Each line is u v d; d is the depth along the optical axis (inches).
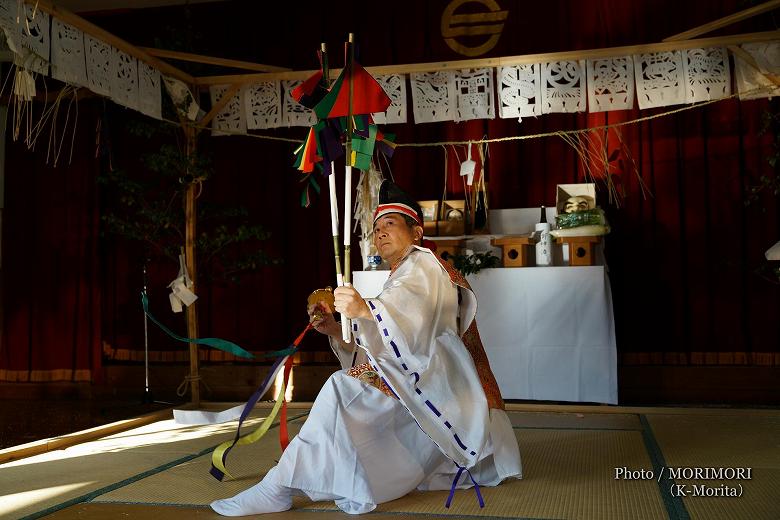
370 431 95.9
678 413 177.9
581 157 219.6
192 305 212.2
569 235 197.8
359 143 95.4
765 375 209.2
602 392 190.4
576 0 226.7
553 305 194.2
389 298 93.7
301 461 94.0
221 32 244.4
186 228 212.1
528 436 148.7
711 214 217.0
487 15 231.5
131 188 212.8
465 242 216.8
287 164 243.0
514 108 196.7
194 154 210.8
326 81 101.2
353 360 108.6
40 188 250.2
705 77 189.0
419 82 201.2
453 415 95.6
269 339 241.1
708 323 216.1
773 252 182.1
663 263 219.3
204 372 237.3
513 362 195.6
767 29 214.1
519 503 95.8
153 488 108.2
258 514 93.4
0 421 196.4
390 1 236.7
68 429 182.2
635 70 192.4
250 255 223.1
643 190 220.4
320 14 239.6
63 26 158.9
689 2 220.2
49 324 249.1
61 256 249.0
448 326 100.7
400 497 98.6
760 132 205.2
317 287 239.3
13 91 147.2
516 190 227.5
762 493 99.7
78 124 247.3
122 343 248.2
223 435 157.2
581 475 111.7
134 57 185.3
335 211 97.5
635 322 219.9
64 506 98.6
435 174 232.4
